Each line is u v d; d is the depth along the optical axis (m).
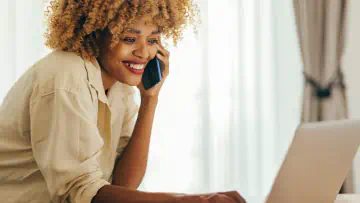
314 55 2.93
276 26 3.04
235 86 2.95
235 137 2.94
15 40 2.66
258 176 2.96
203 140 2.88
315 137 1.06
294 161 1.07
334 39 2.91
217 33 2.96
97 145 0.95
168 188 2.85
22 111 1.01
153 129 2.86
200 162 2.87
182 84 2.88
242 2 2.98
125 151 1.32
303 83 2.95
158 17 1.12
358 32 2.93
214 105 2.94
